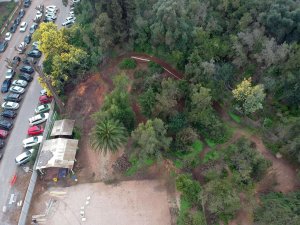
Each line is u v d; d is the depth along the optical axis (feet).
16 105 261.03
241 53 230.27
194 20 240.94
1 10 368.27
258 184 199.21
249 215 186.29
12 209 203.72
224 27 255.09
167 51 243.40
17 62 295.48
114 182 208.74
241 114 224.94
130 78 243.19
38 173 215.72
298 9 229.25
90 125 233.55
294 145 193.57
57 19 344.49
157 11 230.48
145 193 202.59
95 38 252.42
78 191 207.92
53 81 243.81
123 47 257.34
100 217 196.44
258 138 216.74
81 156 222.28
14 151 234.17
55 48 250.98
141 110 220.64
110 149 200.75
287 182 198.80
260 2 243.40
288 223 167.32
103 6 244.42
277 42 242.17
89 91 248.32
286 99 225.35
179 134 211.00
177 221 188.65
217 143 216.74
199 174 205.46
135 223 192.24
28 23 346.54
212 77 224.12
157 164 211.00
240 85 212.43
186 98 224.33
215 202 182.29
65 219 197.26
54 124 233.96
